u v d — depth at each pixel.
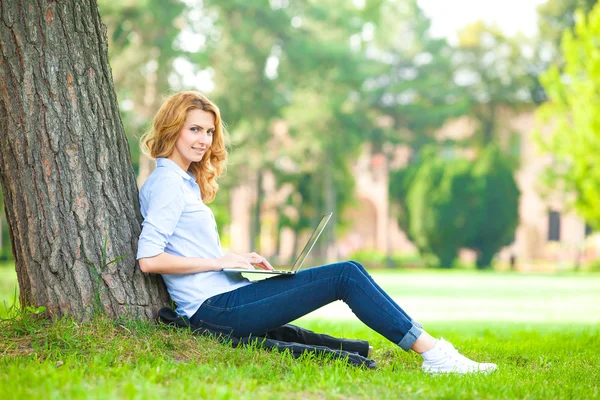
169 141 4.52
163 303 4.70
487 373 4.42
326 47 35.97
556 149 26.34
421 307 15.16
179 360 4.11
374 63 39.38
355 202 42.47
